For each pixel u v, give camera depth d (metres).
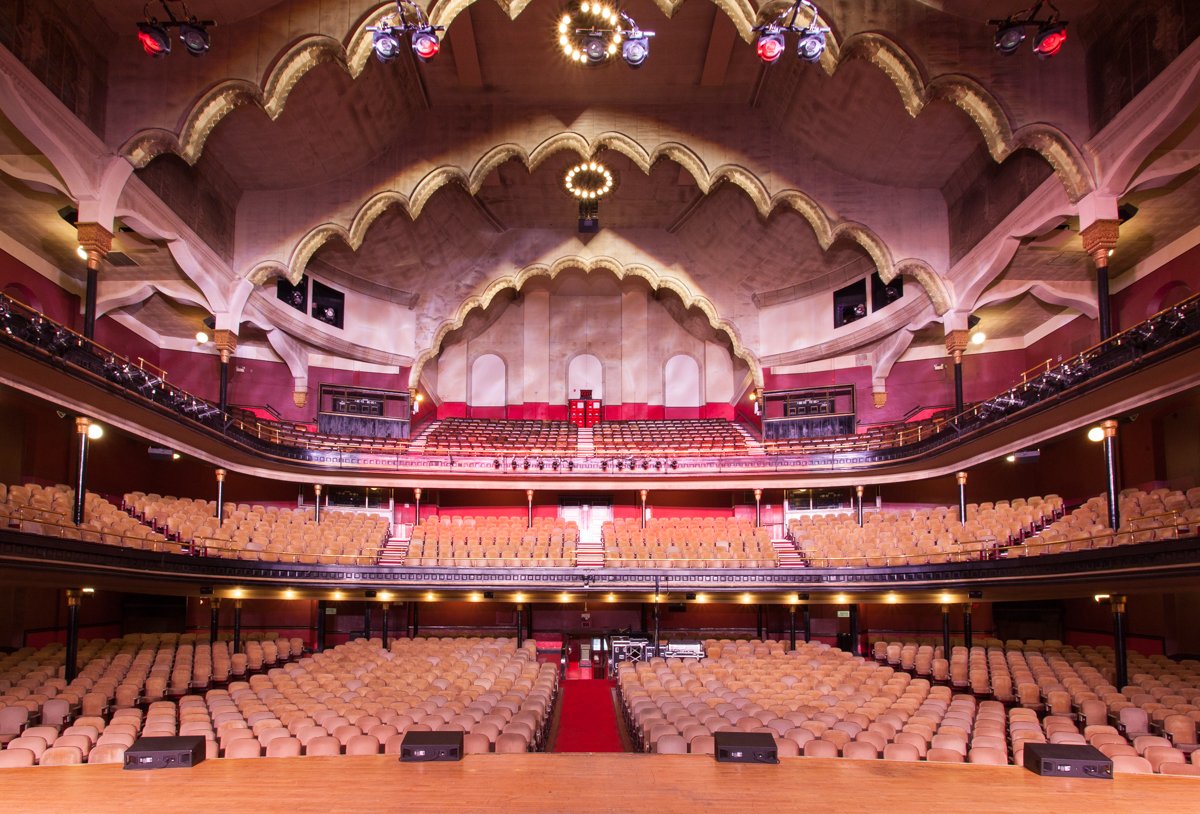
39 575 12.76
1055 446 22.06
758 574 20.56
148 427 17.38
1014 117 16.20
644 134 22.67
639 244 28.39
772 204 22.30
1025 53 16.38
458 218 26.86
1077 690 13.59
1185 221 16.86
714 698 12.82
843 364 26.77
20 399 14.51
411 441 27.03
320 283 25.61
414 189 22.47
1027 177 17.55
